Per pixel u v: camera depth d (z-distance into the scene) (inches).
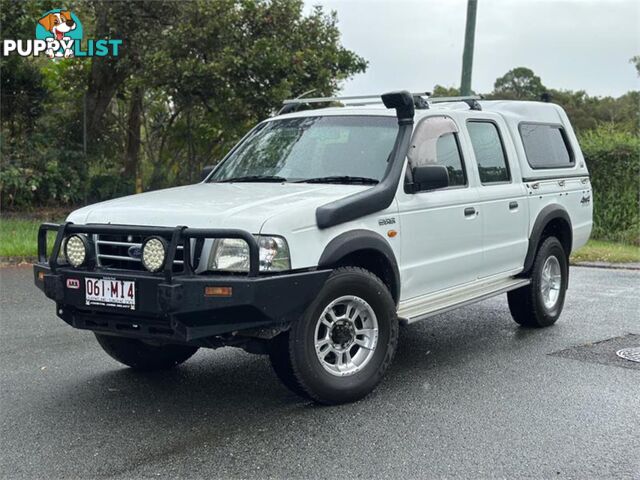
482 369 244.2
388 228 218.8
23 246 481.1
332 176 230.8
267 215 188.9
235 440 181.2
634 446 178.9
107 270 194.1
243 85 638.5
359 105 274.1
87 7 681.0
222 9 636.1
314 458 170.4
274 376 236.7
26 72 706.2
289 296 187.0
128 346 231.9
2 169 658.2
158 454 172.9
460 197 251.3
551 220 304.0
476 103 282.8
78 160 711.7
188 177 788.0
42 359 255.6
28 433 186.2
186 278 181.6
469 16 519.5
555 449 176.4
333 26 707.4
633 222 645.3
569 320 323.6
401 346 276.5
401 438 182.5
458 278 255.4
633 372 240.8
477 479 160.1
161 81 637.3
